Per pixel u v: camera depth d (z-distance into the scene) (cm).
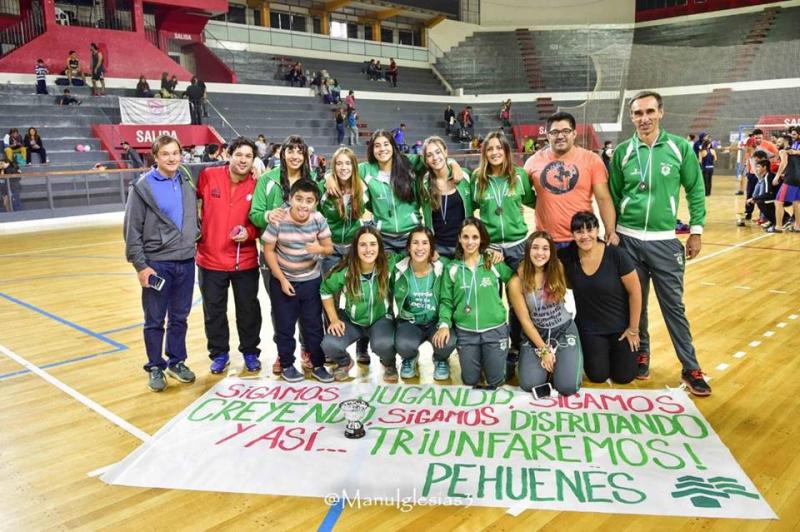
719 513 245
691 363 367
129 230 373
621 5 3072
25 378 415
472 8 3097
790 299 567
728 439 307
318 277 399
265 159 1088
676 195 363
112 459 303
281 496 265
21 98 1587
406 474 277
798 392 363
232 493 268
